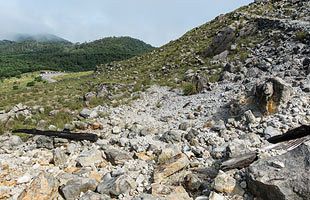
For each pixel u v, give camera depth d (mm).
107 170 12930
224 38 46531
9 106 33000
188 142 15703
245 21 51594
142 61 63719
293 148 10398
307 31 36375
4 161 13852
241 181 10062
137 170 12500
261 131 15523
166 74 44500
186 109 24797
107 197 10148
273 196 8797
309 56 29297
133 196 10398
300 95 18469
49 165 13844
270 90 17750
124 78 48844
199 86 30609
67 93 39938
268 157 10102
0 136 20953
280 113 16922
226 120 19188
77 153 15484
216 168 11773
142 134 18828
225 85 29266
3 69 170750
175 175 11281
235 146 12352
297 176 8773
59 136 18000
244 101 19422
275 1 62062
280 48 35062
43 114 28188
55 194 10719
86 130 21672
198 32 64562
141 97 32844
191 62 46688
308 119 15797
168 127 20703
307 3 51594
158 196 9914
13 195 10969
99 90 36719
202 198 9578
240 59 38438
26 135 20297
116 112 27234
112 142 17000
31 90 46250
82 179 11219
